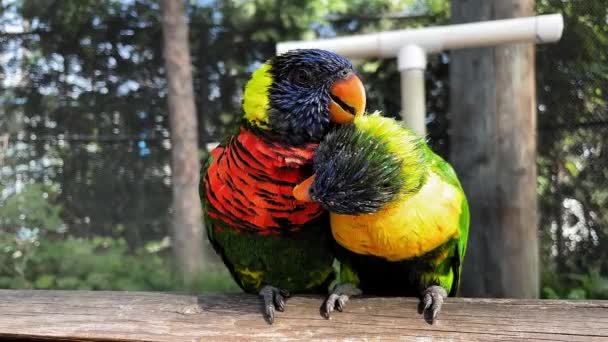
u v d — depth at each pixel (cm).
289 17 129
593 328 62
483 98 94
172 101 126
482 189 95
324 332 64
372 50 83
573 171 104
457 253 68
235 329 65
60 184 137
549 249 106
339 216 65
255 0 128
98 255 131
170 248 132
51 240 135
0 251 130
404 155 63
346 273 69
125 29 132
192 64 132
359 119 65
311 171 66
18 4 134
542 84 103
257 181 67
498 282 94
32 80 136
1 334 66
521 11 92
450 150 106
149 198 134
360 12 129
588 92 102
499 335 63
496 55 93
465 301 64
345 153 63
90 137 135
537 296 94
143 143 134
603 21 99
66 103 136
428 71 110
